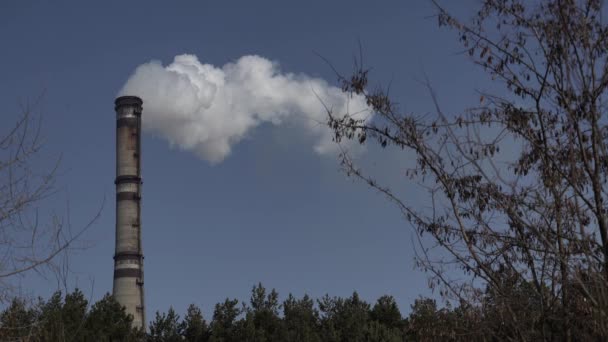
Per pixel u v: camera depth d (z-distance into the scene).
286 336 54.75
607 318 11.23
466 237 13.50
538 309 13.14
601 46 12.98
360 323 55.28
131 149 99.38
